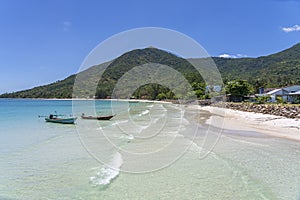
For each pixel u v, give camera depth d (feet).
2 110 152.66
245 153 42.86
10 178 30.55
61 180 29.78
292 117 89.81
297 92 156.87
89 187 27.66
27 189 27.25
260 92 212.02
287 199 24.52
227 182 28.96
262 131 68.64
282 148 46.85
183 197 24.99
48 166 35.45
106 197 25.13
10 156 41.34
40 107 175.94
